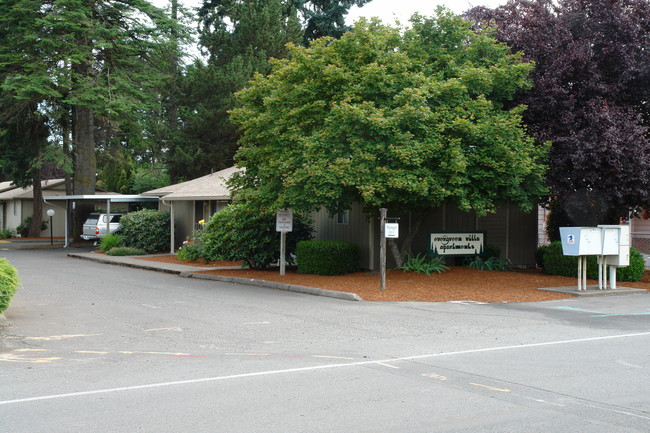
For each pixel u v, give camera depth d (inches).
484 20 743.7
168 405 241.8
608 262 631.2
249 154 689.0
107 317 474.6
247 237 805.2
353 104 605.9
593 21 706.2
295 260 861.8
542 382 278.7
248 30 1811.0
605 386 271.9
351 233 816.3
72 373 296.7
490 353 344.2
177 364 317.4
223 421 222.2
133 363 320.2
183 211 1262.3
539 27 729.0
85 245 1518.2
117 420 223.3
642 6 707.4
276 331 417.4
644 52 690.8
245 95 721.6
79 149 1494.8
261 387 269.3
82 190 1494.8
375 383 276.5
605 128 658.8
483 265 770.2
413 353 345.1
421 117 582.9
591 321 459.5
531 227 917.2
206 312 498.9
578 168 660.7
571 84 724.7
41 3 1327.5
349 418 225.8
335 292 588.4
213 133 1704.0
